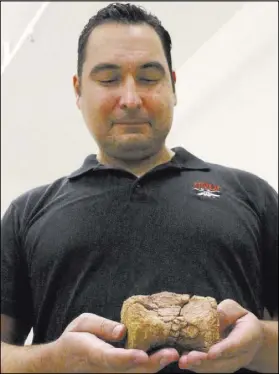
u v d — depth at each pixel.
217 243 0.96
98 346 0.77
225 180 1.08
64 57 2.62
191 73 2.83
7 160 3.28
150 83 1.04
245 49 2.37
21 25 2.59
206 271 0.93
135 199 1.00
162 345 0.79
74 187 1.06
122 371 0.76
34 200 1.10
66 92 2.85
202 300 0.83
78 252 0.95
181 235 0.95
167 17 2.55
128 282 0.92
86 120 1.07
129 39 1.04
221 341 0.78
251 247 1.00
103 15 1.08
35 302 1.01
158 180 1.04
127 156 1.08
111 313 0.89
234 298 0.94
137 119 1.02
